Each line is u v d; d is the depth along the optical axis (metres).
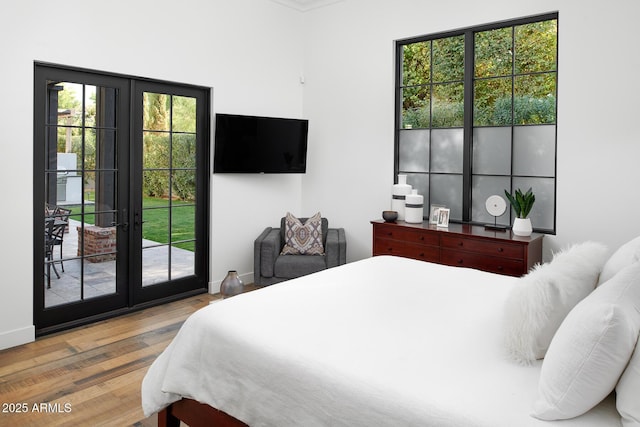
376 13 4.66
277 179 5.16
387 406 1.37
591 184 3.51
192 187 4.49
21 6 3.18
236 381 1.78
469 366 1.54
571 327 1.27
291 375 1.60
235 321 1.94
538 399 1.30
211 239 4.59
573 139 3.58
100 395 2.62
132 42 3.81
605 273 1.75
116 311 3.95
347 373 1.51
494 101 4.16
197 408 1.98
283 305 2.14
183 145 4.37
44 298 3.53
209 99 4.52
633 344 1.19
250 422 1.72
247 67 4.73
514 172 4.07
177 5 4.11
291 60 5.20
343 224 5.06
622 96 3.34
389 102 4.62
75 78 3.57
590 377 1.19
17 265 3.28
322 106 5.17
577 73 3.53
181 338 2.02
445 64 4.41
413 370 1.51
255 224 4.97
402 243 4.16
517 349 1.56
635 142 3.31
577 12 3.50
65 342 3.37
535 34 3.94
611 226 3.44
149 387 2.04
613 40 3.36
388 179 4.68
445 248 3.88
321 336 1.78
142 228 4.13
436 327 1.87
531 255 3.49
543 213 3.93
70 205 3.64
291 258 4.48
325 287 2.43
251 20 4.75
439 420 1.28
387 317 1.99
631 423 1.16
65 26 3.41
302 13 5.29
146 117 4.07
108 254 3.91
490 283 2.50
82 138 3.66
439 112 4.47
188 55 4.21
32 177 3.32
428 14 4.31
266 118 4.73
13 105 3.18
